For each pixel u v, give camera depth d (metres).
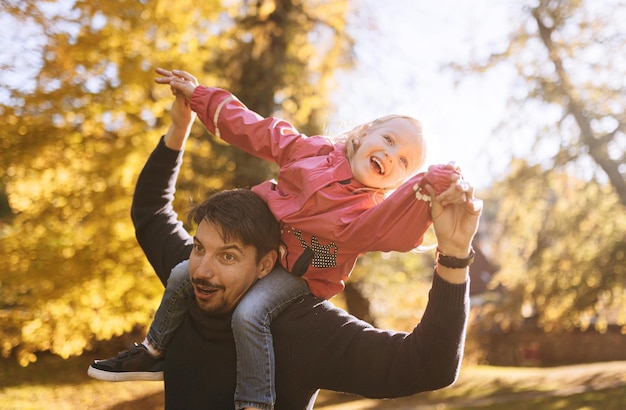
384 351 2.01
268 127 2.37
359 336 2.08
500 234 19.61
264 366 2.07
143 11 8.23
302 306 2.18
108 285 9.38
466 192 1.78
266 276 2.19
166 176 2.62
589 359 29.78
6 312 9.85
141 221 2.60
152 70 8.52
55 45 7.41
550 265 19.12
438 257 1.89
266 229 2.15
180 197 10.49
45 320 9.58
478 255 34.22
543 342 29.59
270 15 16.55
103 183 8.80
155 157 2.61
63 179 8.72
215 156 15.89
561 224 18.67
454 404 17.25
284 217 2.15
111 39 7.98
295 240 2.18
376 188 2.14
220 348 2.18
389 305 20.98
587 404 15.92
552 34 17.05
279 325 2.14
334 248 2.12
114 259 9.28
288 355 2.11
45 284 9.27
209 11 9.40
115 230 9.14
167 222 2.62
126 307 9.51
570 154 17.39
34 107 7.72
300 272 2.17
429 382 1.93
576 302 18.94
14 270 9.20
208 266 2.11
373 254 19.36
